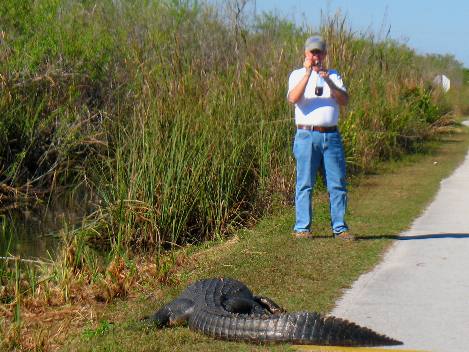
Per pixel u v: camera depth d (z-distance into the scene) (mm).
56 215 11531
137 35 15422
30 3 15008
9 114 13484
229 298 6016
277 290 6883
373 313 6199
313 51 8438
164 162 9789
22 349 5730
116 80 14547
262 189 10961
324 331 5273
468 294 6719
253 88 12266
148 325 5957
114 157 12180
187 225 9938
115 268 7488
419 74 24750
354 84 15461
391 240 8898
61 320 6445
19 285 7387
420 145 19281
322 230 9531
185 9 16031
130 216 9281
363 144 15039
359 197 12109
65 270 7473
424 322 5953
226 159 10367
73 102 14258
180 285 7277
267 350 5227
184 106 10445
